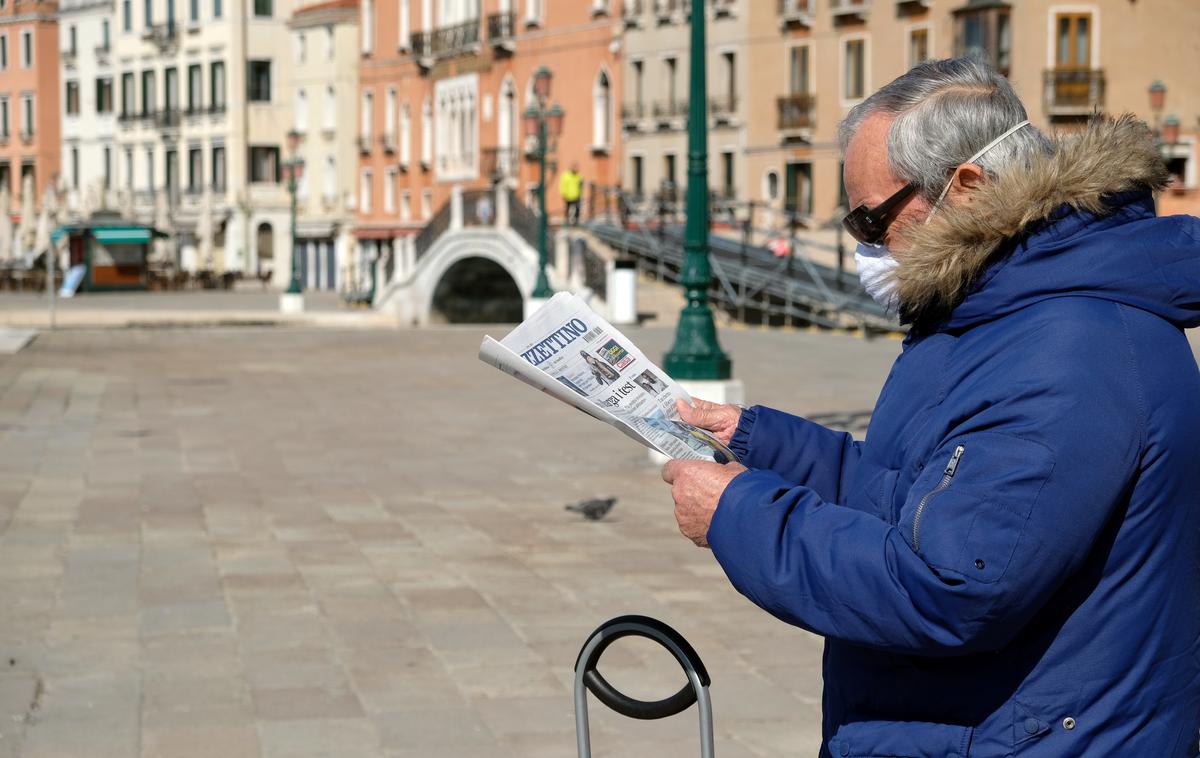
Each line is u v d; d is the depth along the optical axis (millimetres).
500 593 7695
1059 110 40375
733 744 5316
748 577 2184
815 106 47094
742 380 20344
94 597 7609
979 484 2045
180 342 30016
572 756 5203
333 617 7184
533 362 2705
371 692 5957
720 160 50875
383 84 71438
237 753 5215
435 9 66812
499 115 61219
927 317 2281
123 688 5996
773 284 35000
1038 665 2102
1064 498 2012
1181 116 41000
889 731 2203
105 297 60562
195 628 6977
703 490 2264
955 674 2146
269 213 79812
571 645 6652
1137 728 2098
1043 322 2113
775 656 6465
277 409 17375
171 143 83750
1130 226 2152
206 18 80750
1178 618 2117
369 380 21234
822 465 2750
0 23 95500
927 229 2186
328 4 76812
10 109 96188
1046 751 2094
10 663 6348
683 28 51562
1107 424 2033
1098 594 2086
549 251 39969
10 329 33188
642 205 52562
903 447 2248
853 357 24641
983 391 2107
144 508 10422
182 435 14852
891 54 44469
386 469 12445
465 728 5504
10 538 9250
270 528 9641
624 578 8047
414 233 68750
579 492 11180
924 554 2053
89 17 90750
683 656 2451
